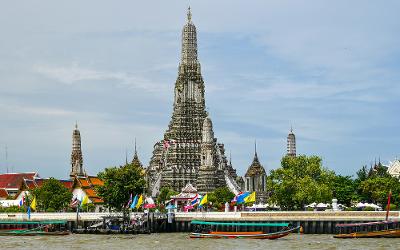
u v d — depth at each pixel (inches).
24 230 7824.8
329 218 7342.5
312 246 5925.2
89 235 7583.7
